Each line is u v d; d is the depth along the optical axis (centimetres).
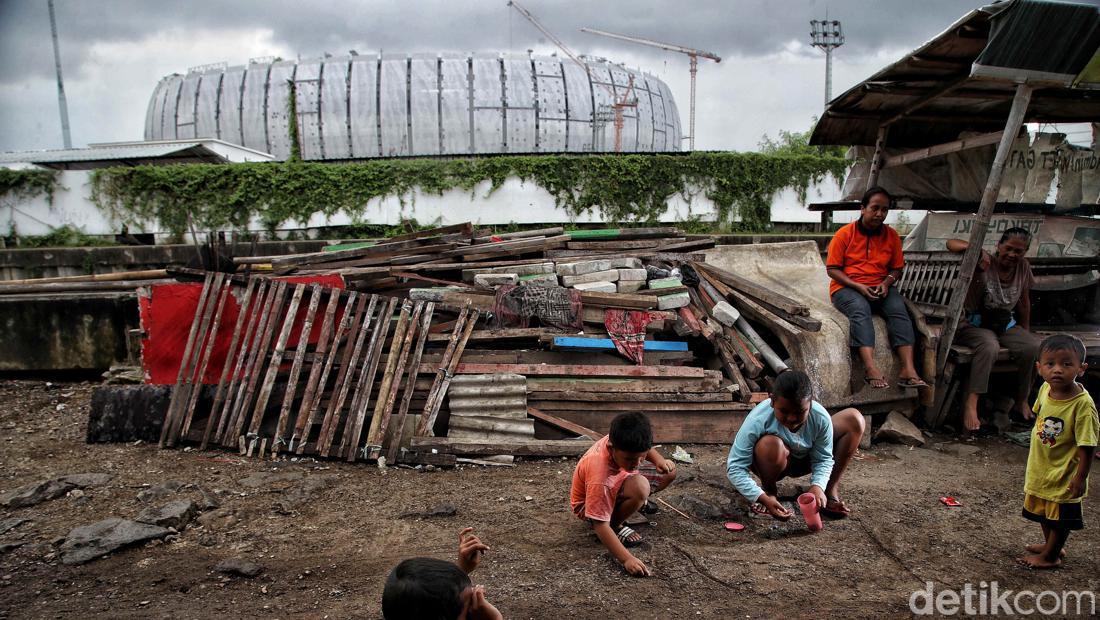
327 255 695
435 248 701
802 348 565
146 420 548
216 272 568
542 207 2023
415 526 394
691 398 542
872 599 314
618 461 333
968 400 580
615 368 548
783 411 347
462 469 492
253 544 372
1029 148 742
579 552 358
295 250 1585
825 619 296
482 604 199
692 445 542
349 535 383
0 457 516
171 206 1938
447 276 674
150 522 384
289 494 436
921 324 588
